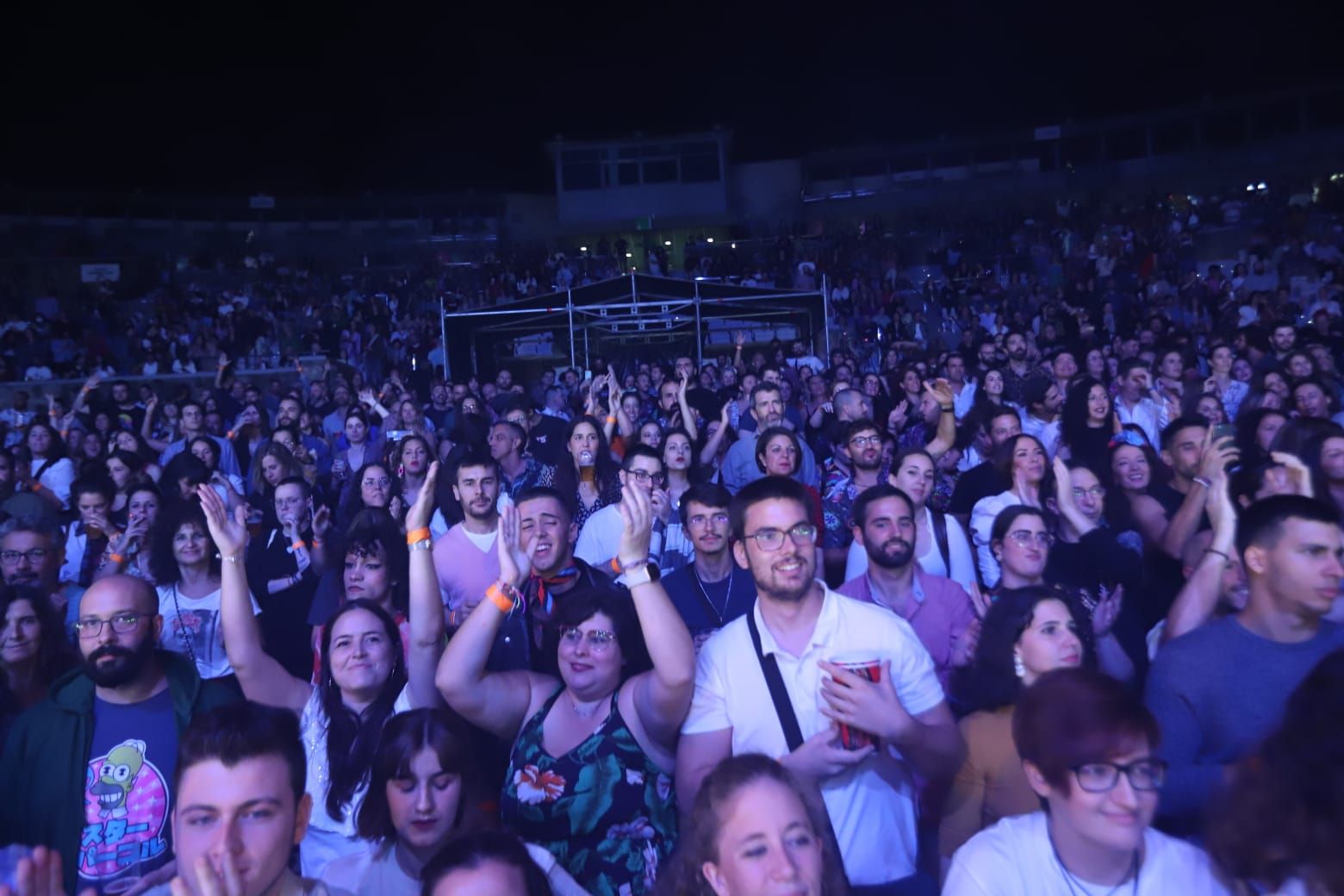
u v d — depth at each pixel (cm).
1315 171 2656
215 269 2666
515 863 214
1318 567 255
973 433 644
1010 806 274
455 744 268
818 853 209
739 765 216
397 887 262
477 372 1748
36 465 848
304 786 225
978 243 2648
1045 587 296
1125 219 2594
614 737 282
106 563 497
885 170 3159
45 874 200
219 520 335
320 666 325
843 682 256
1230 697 262
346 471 825
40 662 342
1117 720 209
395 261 2923
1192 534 415
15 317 2227
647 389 1342
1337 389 720
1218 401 663
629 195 3127
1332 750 190
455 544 442
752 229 3056
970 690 298
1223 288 1795
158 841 293
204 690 316
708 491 404
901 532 371
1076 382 627
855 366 1366
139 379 1792
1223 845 202
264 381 1864
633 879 271
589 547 495
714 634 295
